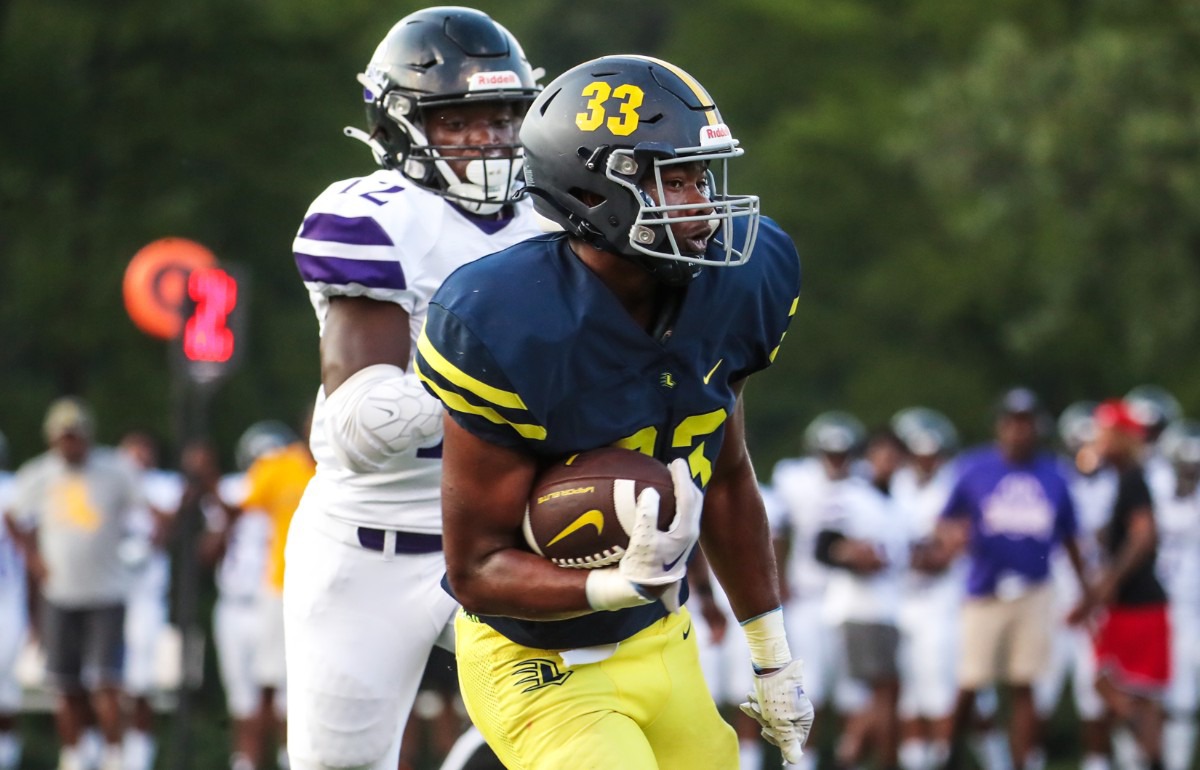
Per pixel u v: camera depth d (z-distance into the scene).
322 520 15.82
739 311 12.46
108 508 34.38
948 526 33.91
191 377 28.77
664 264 11.85
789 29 106.06
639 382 12.03
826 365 100.19
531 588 11.75
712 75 109.94
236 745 35.09
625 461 11.82
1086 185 75.62
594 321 11.81
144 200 75.69
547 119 12.15
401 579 15.63
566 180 11.97
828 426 34.41
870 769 37.06
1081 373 88.50
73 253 74.56
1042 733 35.34
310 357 77.12
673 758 13.22
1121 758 34.84
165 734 41.81
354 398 14.64
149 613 36.69
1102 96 72.94
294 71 76.75
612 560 11.71
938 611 35.03
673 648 13.20
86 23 74.19
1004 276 90.00
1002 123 75.12
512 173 15.65
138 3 74.81
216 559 33.69
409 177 15.81
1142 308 74.81
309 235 15.11
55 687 34.31
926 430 38.69
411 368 15.34
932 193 92.81
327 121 77.56
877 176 99.12
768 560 13.56
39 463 34.69
